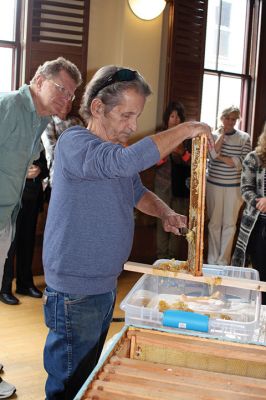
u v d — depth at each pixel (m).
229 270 1.94
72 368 1.56
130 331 1.38
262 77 5.41
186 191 4.52
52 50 4.16
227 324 1.42
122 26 4.43
